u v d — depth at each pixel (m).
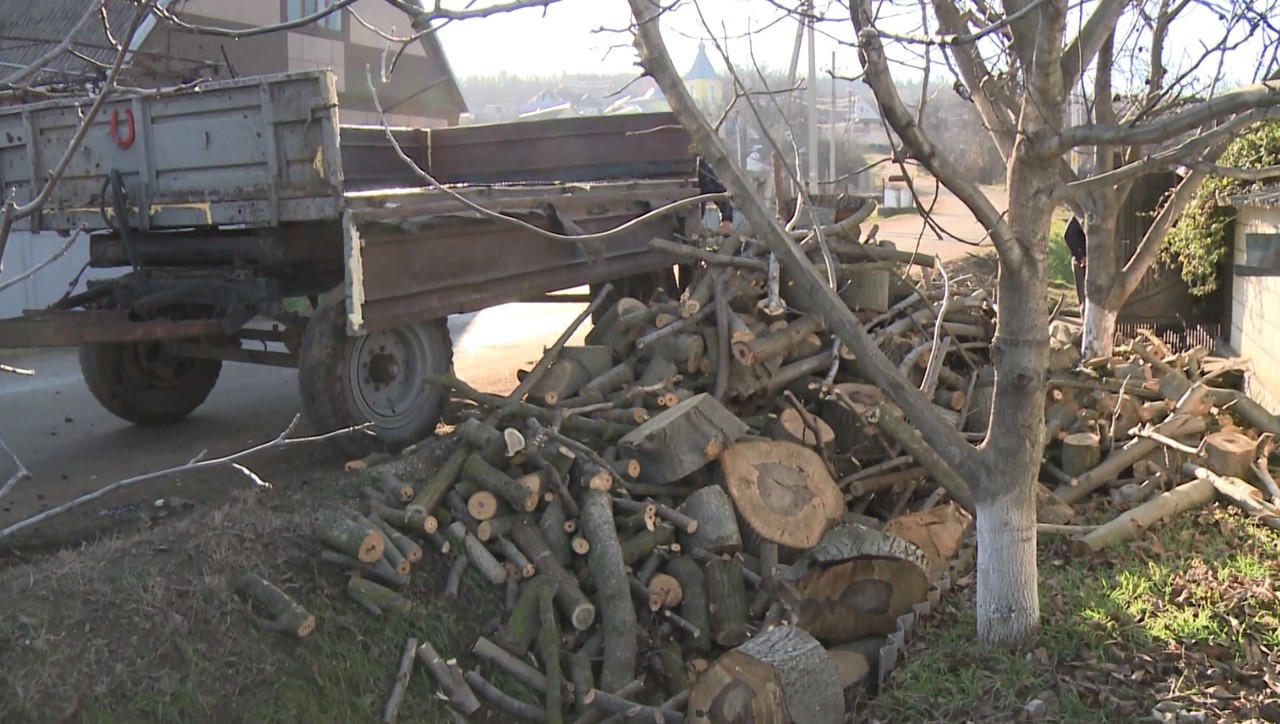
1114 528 5.93
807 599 5.14
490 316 15.29
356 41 19.56
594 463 5.49
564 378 6.70
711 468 5.83
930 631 5.07
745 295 7.38
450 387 6.16
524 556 5.05
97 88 6.98
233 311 6.59
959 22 4.60
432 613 4.73
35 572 4.31
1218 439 6.81
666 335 6.98
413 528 5.05
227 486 6.34
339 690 4.27
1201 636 4.66
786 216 9.30
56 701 3.70
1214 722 3.98
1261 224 9.56
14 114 7.02
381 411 6.68
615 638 4.79
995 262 17.44
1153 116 7.59
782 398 7.09
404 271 6.11
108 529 5.63
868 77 3.76
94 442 7.70
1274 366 8.77
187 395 8.26
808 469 5.73
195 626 4.18
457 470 5.38
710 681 4.36
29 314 6.35
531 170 10.43
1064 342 8.64
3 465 7.05
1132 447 6.98
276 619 4.32
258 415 8.63
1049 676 4.40
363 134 9.60
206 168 6.28
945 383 7.65
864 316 7.82
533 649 4.80
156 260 7.14
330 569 4.76
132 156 6.57
